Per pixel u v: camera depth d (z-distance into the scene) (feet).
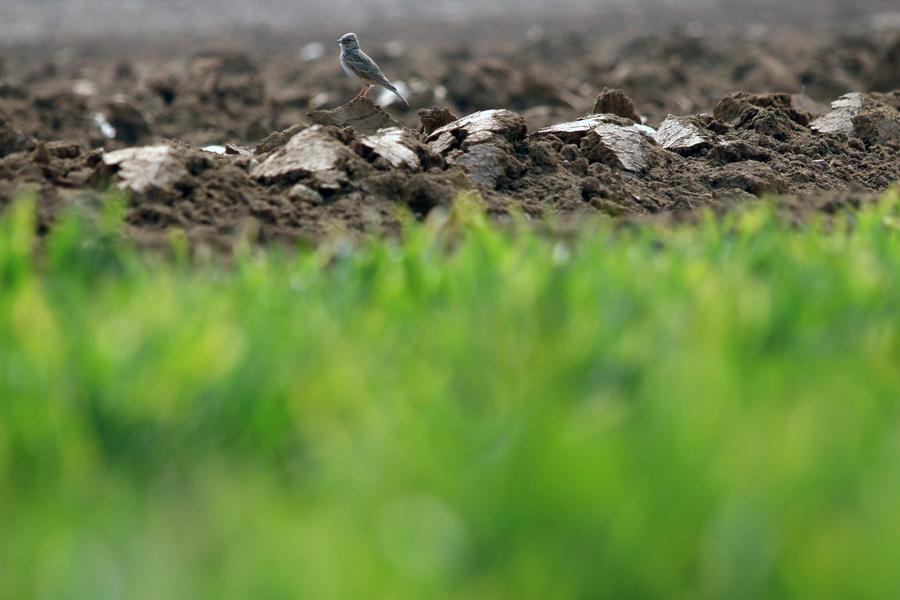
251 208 64.23
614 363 34.55
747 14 280.92
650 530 24.56
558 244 53.42
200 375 34.86
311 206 66.74
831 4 292.20
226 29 273.95
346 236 63.10
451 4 342.85
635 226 65.67
